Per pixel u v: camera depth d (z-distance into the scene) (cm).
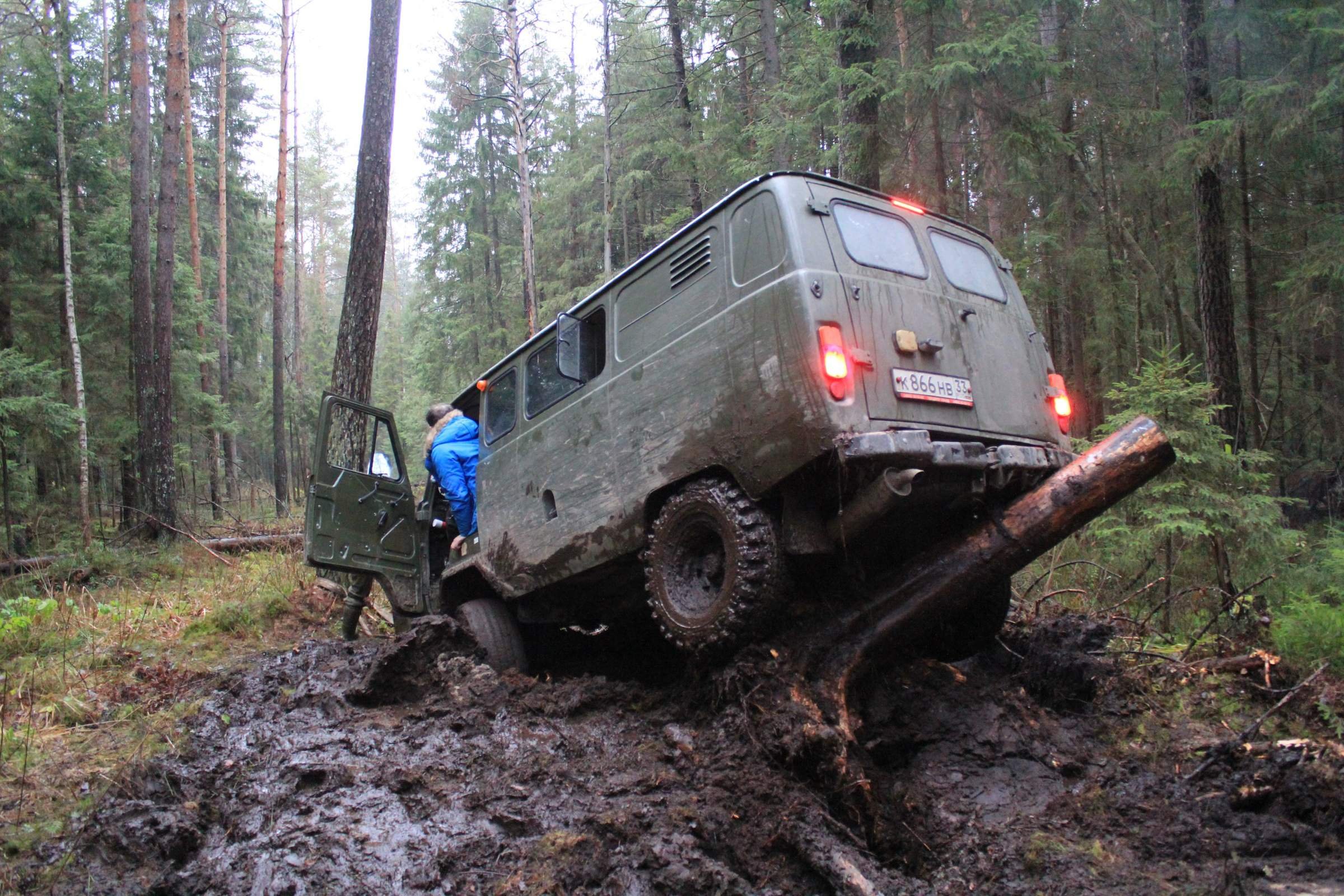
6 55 1420
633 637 573
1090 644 437
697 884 268
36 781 361
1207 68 1073
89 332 1546
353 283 938
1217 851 276
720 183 1708
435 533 668
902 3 998
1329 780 299
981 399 384
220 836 316
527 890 268
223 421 1992
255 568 907
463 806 320
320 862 286
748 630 352
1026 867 271
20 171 1433
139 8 1355
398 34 959
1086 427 1534
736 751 329
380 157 943
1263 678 404
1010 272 448
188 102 2189
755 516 353
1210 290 1009
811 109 1095
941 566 358
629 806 306
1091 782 320
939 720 353
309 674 466
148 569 1014
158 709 461
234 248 2986
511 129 3155
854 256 361
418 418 3562
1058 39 1302
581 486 464
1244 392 1383
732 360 366
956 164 1370
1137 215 1415
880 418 338
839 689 335
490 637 512
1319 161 1166
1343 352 1441
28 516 1269
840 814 302
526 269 2108
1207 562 617
